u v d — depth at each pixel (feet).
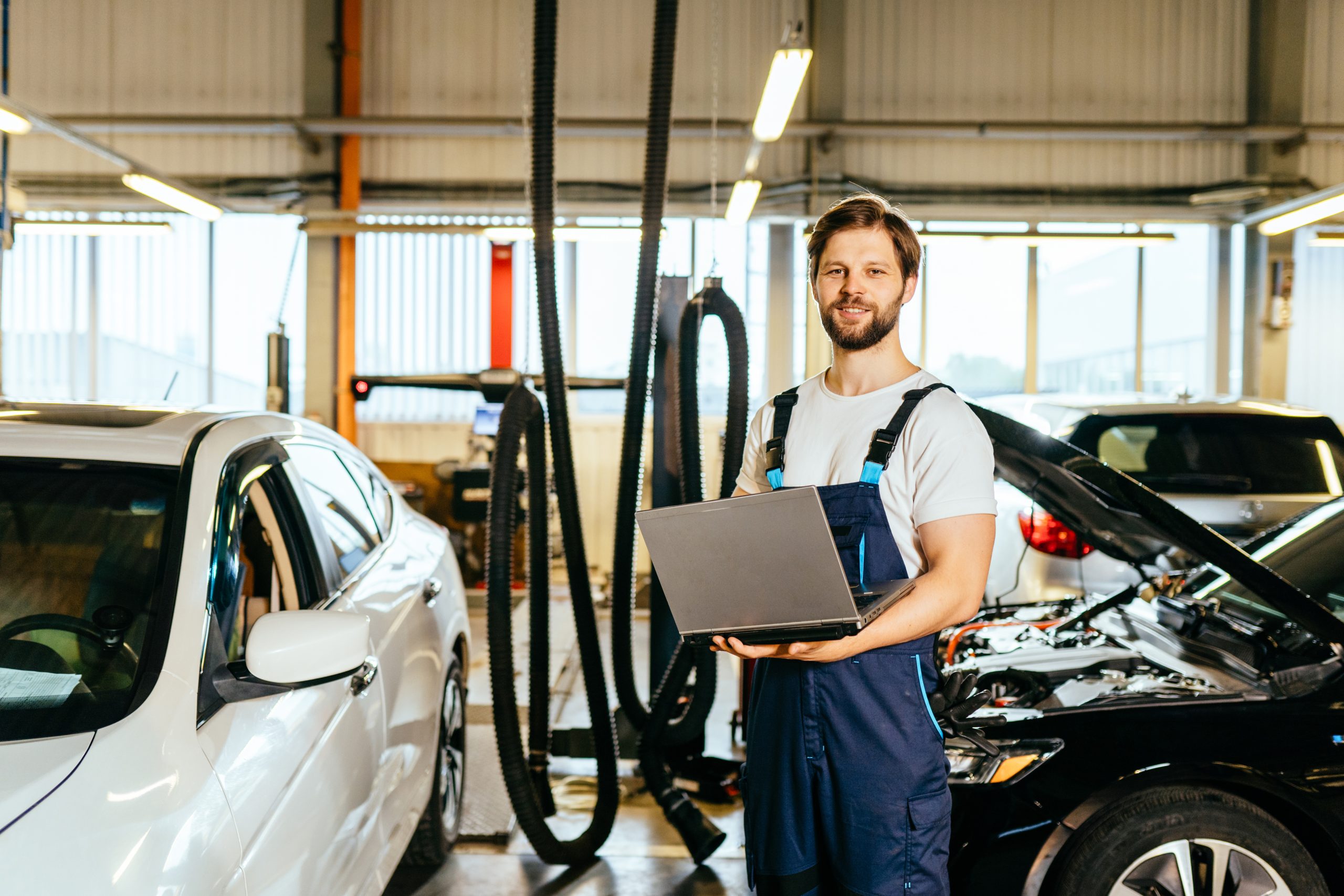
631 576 9.22
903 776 4.33
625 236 24.85
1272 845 5.64
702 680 9.22
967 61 27.89
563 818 9.61
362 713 5.88
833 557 3.67
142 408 6.24
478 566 24.82
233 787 4.19
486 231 25.50
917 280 4.86
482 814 9.55
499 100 27.94
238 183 27.73
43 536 4.89
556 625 19.25
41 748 3.87
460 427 28.94
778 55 14.67
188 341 28.99
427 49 27.86
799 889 4.58
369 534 7.84
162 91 27.73
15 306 28.91
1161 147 28.04
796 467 4.83
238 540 5.41
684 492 9.31
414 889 8.11
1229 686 6.33
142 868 3.53
